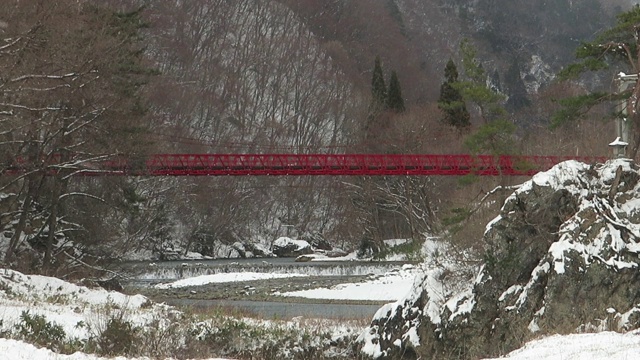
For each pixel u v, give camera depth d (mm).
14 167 39250
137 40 46719
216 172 71938
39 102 38438
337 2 164500
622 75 25844
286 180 110750
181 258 94250
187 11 147375
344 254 89000
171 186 86562
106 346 19141
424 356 22547
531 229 21875
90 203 47500
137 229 65438
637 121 24234
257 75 140750
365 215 83062
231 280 58938
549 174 22094
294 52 145875
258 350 23688
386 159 73062
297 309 40625
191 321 24250
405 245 73750
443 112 77750
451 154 72375
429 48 191125
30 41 35719
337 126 131625
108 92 40312
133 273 53000
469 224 33094
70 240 46812
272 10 155750
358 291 48438
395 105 88125
